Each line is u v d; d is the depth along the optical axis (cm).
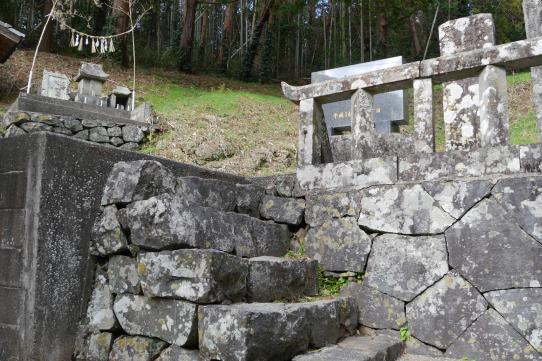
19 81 1242
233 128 1009
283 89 376
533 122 877
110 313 258
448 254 278
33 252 248
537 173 267
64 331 257
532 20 426
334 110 737
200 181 304
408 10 1698
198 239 251
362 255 306
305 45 2481
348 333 285
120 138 890
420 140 313
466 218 276
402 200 298
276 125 1091
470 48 454
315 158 360
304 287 287
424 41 1989
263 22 2016
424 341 277
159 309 235
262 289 252
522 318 251
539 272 251
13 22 1838
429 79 316
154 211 246
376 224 305
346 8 2077
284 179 364
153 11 2034
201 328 214
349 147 530
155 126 928
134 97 1159
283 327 217
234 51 2356
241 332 198
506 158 277
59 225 259
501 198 267
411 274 287
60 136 265
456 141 450
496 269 262
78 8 1677
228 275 230
